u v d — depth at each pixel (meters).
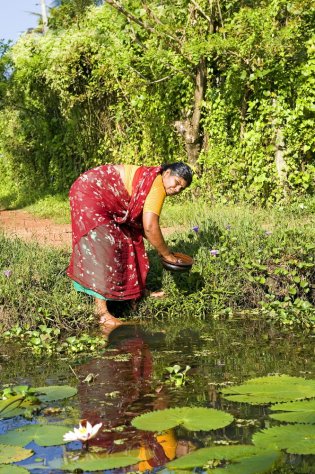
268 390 3.54
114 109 12.27
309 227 6.83
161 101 11.41
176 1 10.50
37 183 15.17
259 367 4.17
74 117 13.29
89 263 5.52
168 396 3.65
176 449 2.91
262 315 5.70
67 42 12.66
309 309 5.54
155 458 2.84
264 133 9.95
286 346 4.69
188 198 10.91
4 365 4.45
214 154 10.56
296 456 2.80
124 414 3.38
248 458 2.68
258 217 7.75
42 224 10.63
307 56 9.39
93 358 4.54
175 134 11.42
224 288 5.99
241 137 10.30
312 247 5.98
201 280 6.11
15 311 5.58
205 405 3.47
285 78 9.59
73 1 18.88
